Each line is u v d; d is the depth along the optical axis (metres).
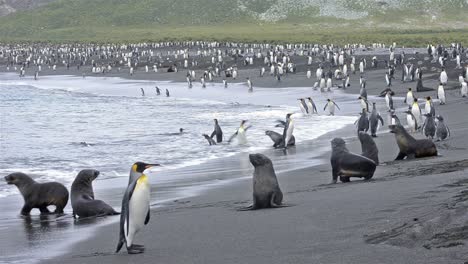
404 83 56.34
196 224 9.81
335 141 13.20
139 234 9.44
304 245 7.65
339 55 83.88
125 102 52.53
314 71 78.12
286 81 68.25
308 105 37.84
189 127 32.66
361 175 12.72
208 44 145.38
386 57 90.06
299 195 11.65
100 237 9.73
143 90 62.84
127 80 83.19
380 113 36.09
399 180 11.92
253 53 116.00
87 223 11.22
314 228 8.53
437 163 14.18
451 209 7.87
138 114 41.06
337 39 157.25
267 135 25.84
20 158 22.27
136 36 197.75
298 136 27.27
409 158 15.82
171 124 34.38
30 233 10.55
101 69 99.19
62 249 9.01
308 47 122.75
